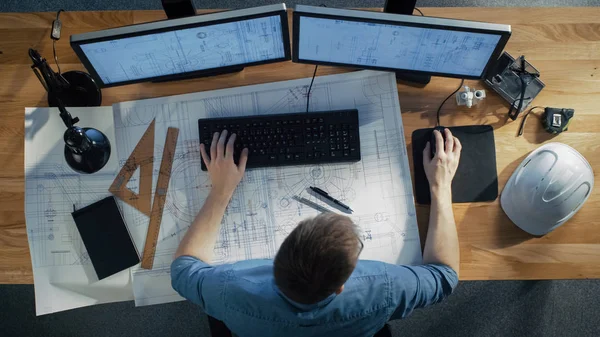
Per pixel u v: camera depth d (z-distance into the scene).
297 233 0.89
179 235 1.26
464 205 1.27
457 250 1.20
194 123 1.30
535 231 1.23
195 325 1.99
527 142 1.29
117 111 1.29
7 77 1.30
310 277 0.87
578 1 2.07
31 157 1.27
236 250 1.25
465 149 1.29
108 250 1.24
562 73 1.31
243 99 1.31
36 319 1.98
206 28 1.08
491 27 1.05
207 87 1.32
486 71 1.21
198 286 1.10
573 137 1.29
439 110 1.31
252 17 1.05
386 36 1.12
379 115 1.30
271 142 1.25
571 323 2.00
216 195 1.22
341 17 1.06
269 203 1.27
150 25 1.05
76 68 1.31
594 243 1.25
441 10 1.33
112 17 1.33
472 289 2.02
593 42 1.32
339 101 1.31
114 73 1.21
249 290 1.06
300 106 1.31
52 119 1.28
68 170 1.27
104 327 1.98
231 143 1.23
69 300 1.23
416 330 2.00
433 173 1.24
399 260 1.24
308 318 1.02
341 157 1.25
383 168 1.28
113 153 1.28
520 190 1.21
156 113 1.30
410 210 1.26
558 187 1.16
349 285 1.06
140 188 1.28
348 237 0.88
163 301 1.24
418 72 1.26
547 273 1.24
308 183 1.28
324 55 1.23
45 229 1.25
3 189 1.27
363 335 1.10
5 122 1.29
